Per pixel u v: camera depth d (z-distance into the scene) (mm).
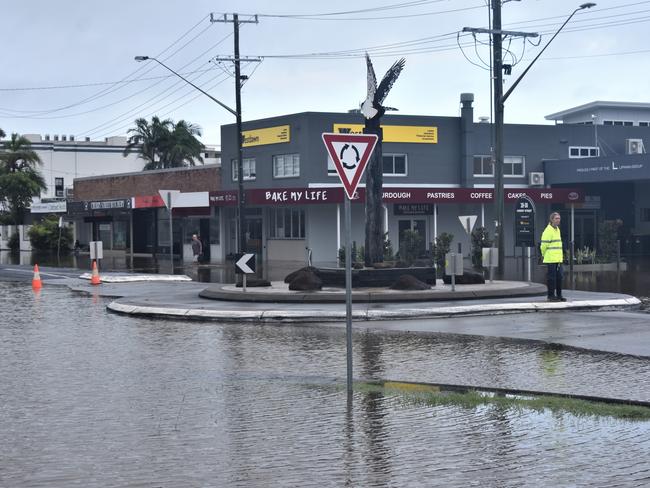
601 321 15742
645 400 8516
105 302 21609
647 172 39438
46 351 12773
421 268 21125
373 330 14883
